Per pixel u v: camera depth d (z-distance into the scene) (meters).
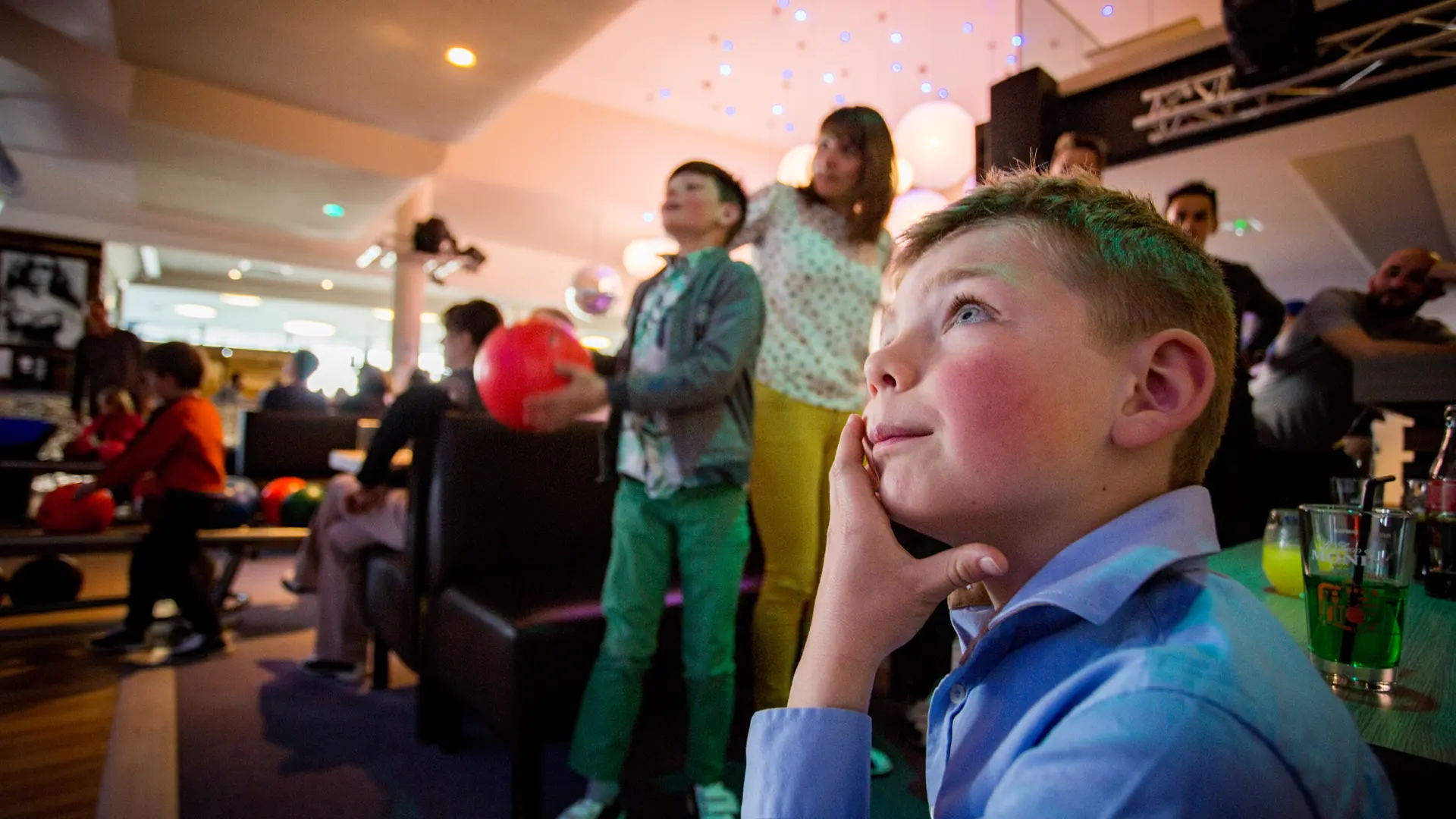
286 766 1.70
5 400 6.59
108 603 2.79
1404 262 1.78
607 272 5.97
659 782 1.62
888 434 0.41
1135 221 0.41
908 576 0.39
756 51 5.29
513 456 1.87
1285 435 2.08
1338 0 2.15
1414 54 2.03
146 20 3.71
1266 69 2.15
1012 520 0.39
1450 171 2.28
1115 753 0.29
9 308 6.71
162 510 2.55
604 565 1.98
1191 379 0.38
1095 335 0.38
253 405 8.38
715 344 1.33
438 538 1.77
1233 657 0.31
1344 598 0.56
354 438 4.36
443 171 5.82
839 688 0.39
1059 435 0.37
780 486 1.51
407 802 1.54
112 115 4.39
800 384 1.51
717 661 1.37
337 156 4.91
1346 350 1.84
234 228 7.04
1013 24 4.79
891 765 1.58
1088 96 2.59
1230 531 1.74
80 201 6.40
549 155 6.12
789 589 1.50
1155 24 4.35
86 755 1.76
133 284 9.55
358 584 2.33
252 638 2.78
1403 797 0.42
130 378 5.77
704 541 1.36
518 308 10.71
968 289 0.39
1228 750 0.28
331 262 7.67
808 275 1.54
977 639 0.41
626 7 3.53
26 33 3.93
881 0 4.60
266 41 3.91
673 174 1.49
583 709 1.37
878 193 1.55
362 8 3.58
